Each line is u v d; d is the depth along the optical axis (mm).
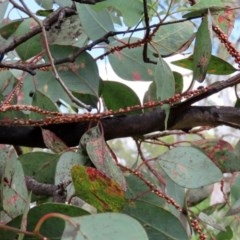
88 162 1439
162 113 1492
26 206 1266
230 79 1471
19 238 1224
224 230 1595
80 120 1456
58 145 1472
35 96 1528
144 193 1461
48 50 1450
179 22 1538
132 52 1603
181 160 1434
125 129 1492
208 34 1420
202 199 1629
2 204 1352
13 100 1574
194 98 1478
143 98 1554
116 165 1412
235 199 1483
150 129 1495
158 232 1405
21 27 1610
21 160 1513
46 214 1209
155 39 1586
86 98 1577
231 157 1548
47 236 1261
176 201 1494
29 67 1485
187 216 1494
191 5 1513
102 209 1298
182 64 1579
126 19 1492
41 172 1520
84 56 1549
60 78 1497
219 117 1492
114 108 1586
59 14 1582
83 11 1545
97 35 1544
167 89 1464
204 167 1432
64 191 1405
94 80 1545
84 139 1438
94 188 1297
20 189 1327
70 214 1264
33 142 1501
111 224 1176
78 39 1607
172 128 1501
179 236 1401
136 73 1600
